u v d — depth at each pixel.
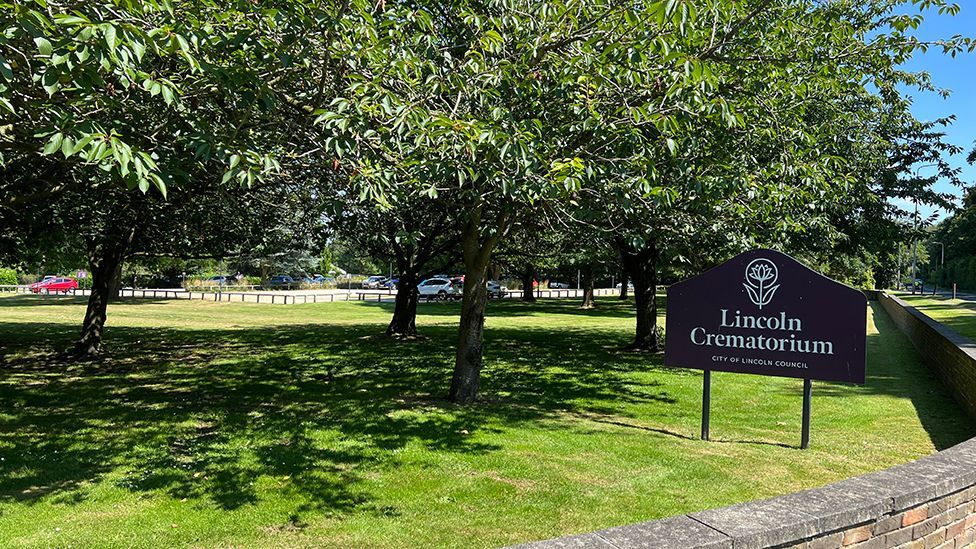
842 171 10.64
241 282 61.69
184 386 10.70
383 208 5.80
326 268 69.62
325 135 6.37
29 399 9.50
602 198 7.80
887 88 11.19
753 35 8.32
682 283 7.38
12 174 8.85
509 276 52.84
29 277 54.53
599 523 4.77
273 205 10.77
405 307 19.61
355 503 5.17
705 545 2.58
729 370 7.11
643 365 13.27
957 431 7.72
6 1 3.85
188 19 5.02
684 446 6.96
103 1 4.39
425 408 8.82
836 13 8.39
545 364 13.37
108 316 25.66
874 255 15.80
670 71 6.55
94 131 3.86
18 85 4.61
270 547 4.32
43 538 4.42
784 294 6.79
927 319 14.61
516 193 6.33
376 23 6.28
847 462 6.39
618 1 6.77
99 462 6.26
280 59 5.44
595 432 7.56
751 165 8.81
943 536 3.48
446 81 6.79
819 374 6.61
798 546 2.85
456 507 5.09
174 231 14.23
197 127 5.64
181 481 5.68
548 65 7.18
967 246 53.44
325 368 12.77
